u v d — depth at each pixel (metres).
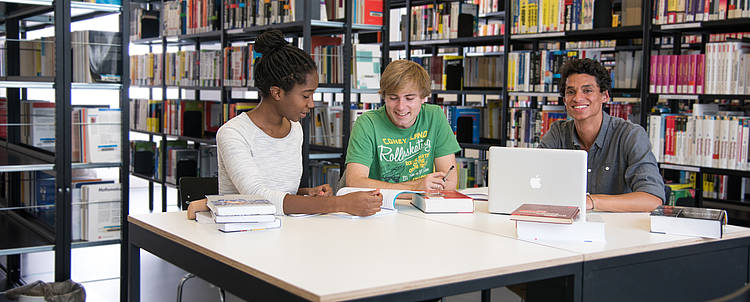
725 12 3.59
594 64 2.67
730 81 3.60
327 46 4.32
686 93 3.79
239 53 4.93
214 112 5.96
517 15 4.70
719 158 3.61
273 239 1.84
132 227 2.18
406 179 2.75
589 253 1.69
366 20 4.27
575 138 2.82
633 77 4.15
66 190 3.38
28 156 3.71
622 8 4.10
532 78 4.64
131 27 6.63
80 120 3.46
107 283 3.96
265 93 2.25
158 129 6.25
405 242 1.80
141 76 6.61
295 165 2.42
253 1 4.70
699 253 1.92
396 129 2.68
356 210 2.12
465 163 5.01
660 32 4.01
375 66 4.31
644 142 2.61
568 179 2.14
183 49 7.28
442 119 2.79
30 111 3.87
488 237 1.88
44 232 3.54
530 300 1.79
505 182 2.25
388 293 1.40
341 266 1.54
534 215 1.85
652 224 1.98
